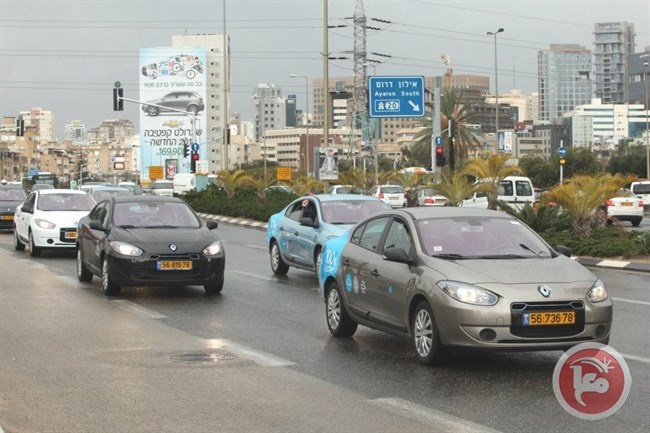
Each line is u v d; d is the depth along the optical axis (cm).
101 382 972
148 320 1433
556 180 9369
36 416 829
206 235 1759
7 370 1039
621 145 16875
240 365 1064
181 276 1684
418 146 9212
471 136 9038
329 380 977
